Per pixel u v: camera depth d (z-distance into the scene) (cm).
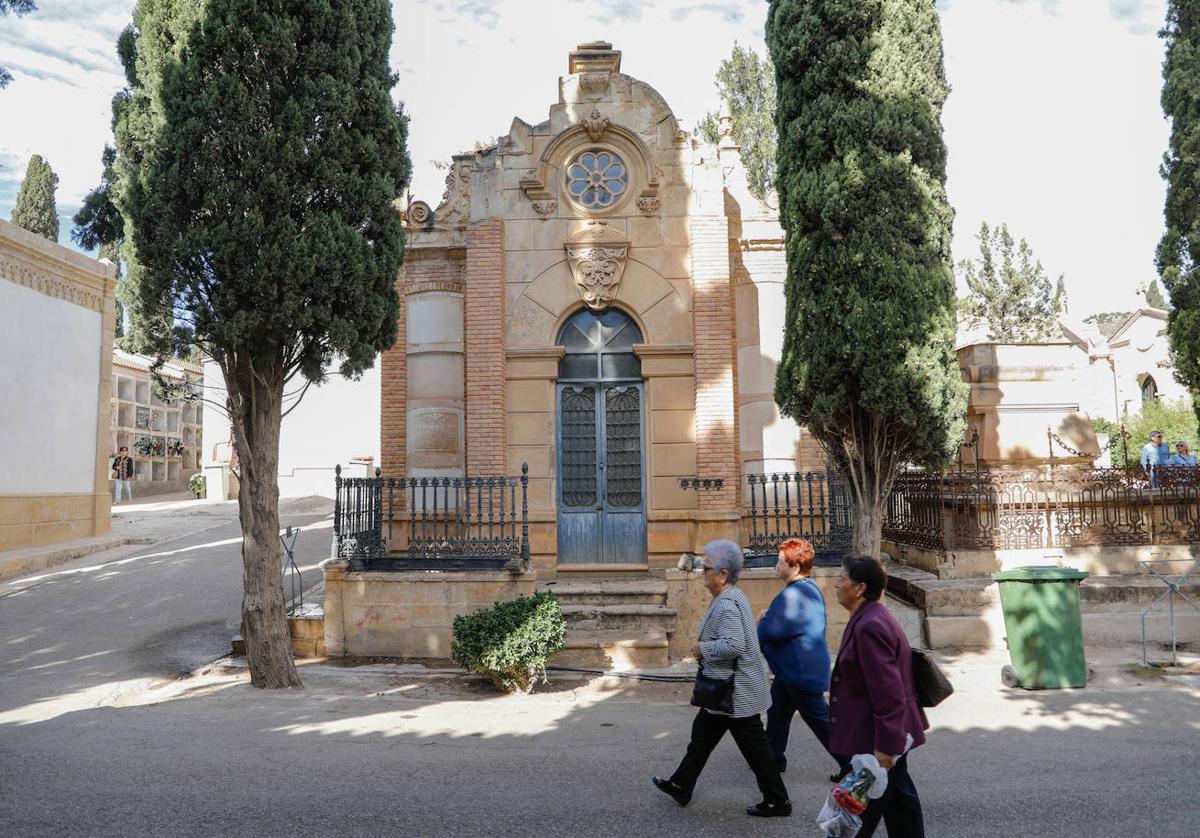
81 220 1470
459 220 1318
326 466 2659
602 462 1260
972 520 1107
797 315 999
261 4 862
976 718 745
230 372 891
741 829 505
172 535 1905
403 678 901
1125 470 1137
